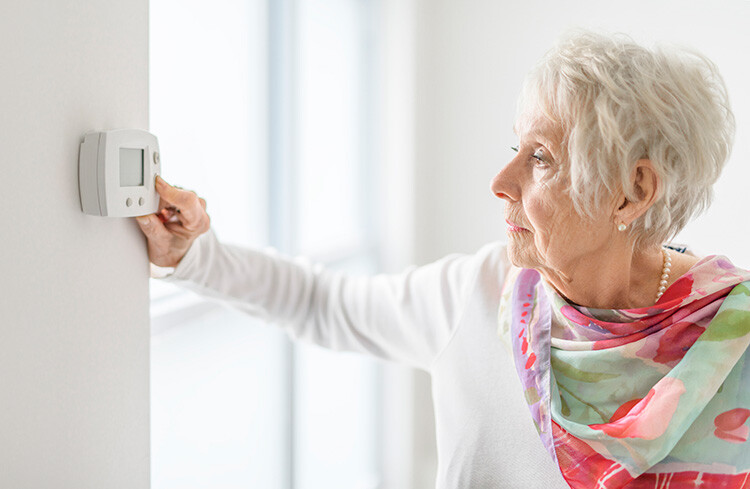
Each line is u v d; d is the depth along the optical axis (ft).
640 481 3.34
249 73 6.26
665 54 3.22
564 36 3.35
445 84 8.66
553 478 3.56
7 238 2.32
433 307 4.21
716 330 3.32
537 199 3.29
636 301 3.58
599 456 3.34
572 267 3.43
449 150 8.79
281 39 6.44
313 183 7.64
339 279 4.60
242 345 6.29
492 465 3.77
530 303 3.82
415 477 9.39
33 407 2.50
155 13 4.91
